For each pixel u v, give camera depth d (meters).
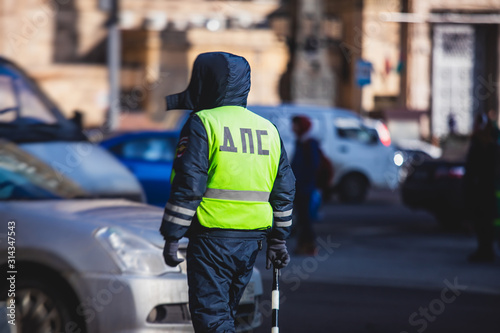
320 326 14.41
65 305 10.79
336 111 40.69
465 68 71.94
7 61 16.67
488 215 22.08
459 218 29.62
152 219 11.64
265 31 63.91
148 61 61.16
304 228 23.28
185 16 66.06
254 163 9.00
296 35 64.25
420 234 29.19
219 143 8.88
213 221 8.83
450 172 29.25
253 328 11.87
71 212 11.38
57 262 10.74
